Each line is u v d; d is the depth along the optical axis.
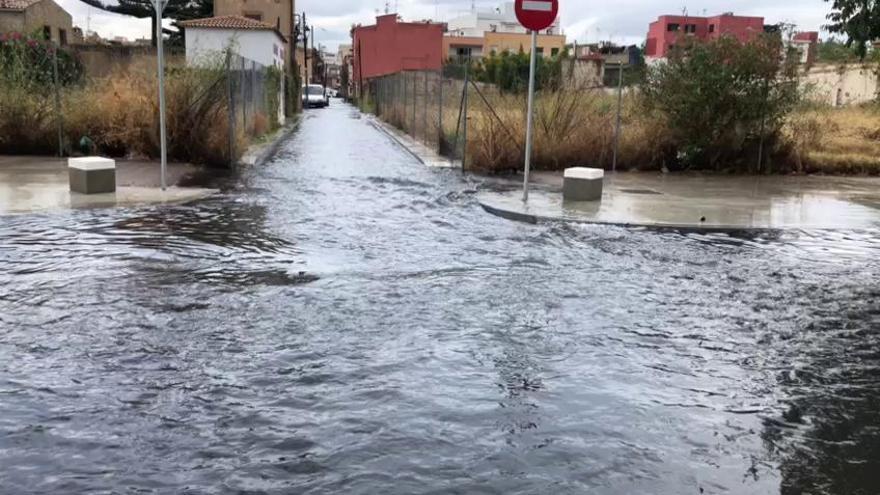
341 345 5.30
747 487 3.56
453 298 6.58
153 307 6.05
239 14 56.06
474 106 19.06
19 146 17.03
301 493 3.39
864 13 13.57
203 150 16.11
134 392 4.42
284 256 8.03
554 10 11.38
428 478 3.54
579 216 10.77
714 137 17.19
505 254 8.47
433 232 9.71
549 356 5.21
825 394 4.69
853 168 17.75
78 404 4.24
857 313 6.45
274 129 29.03
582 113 17.47
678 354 5.34
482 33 103.12
